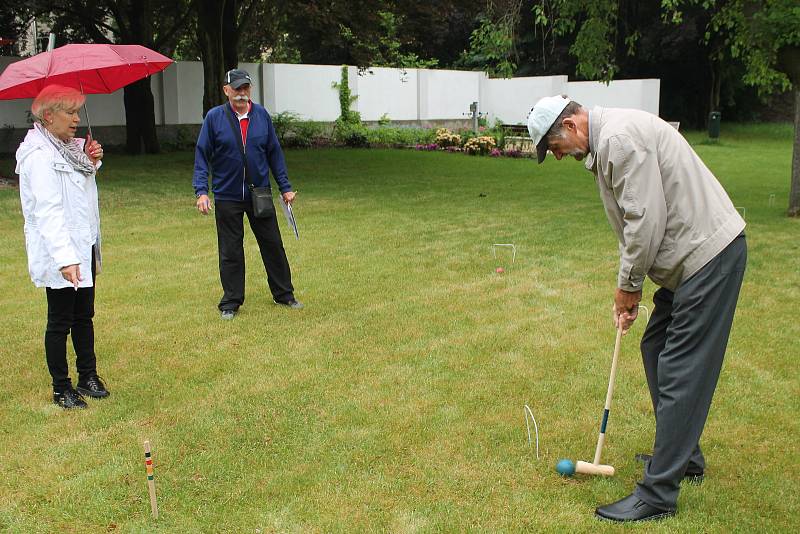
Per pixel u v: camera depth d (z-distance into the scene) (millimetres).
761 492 3326
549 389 4469
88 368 4418
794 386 4484
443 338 5359
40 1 15484
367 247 8273
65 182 4035
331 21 18891
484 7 18031
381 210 10664
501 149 20438
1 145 18359
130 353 5105
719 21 11586
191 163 16766
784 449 3732
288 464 3615
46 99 3947
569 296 6328
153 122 19234
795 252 7793
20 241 8453
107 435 3918
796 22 8945
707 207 3008
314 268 7363
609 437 3867
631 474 3510
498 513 3195
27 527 3113
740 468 3549
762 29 9297
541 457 3674
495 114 28344
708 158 18781
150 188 12727
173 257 7855
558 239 8586
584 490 3379
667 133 3033
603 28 11695
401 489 3393
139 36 18609
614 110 3113
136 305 6191
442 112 27438
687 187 3006
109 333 5504
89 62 4582
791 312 5848
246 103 5785
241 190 5852
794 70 9492
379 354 5070
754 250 7898
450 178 14555
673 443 3064
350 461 3645
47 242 3893
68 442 3836
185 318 5855
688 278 3045
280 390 4480
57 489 3396
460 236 8820
